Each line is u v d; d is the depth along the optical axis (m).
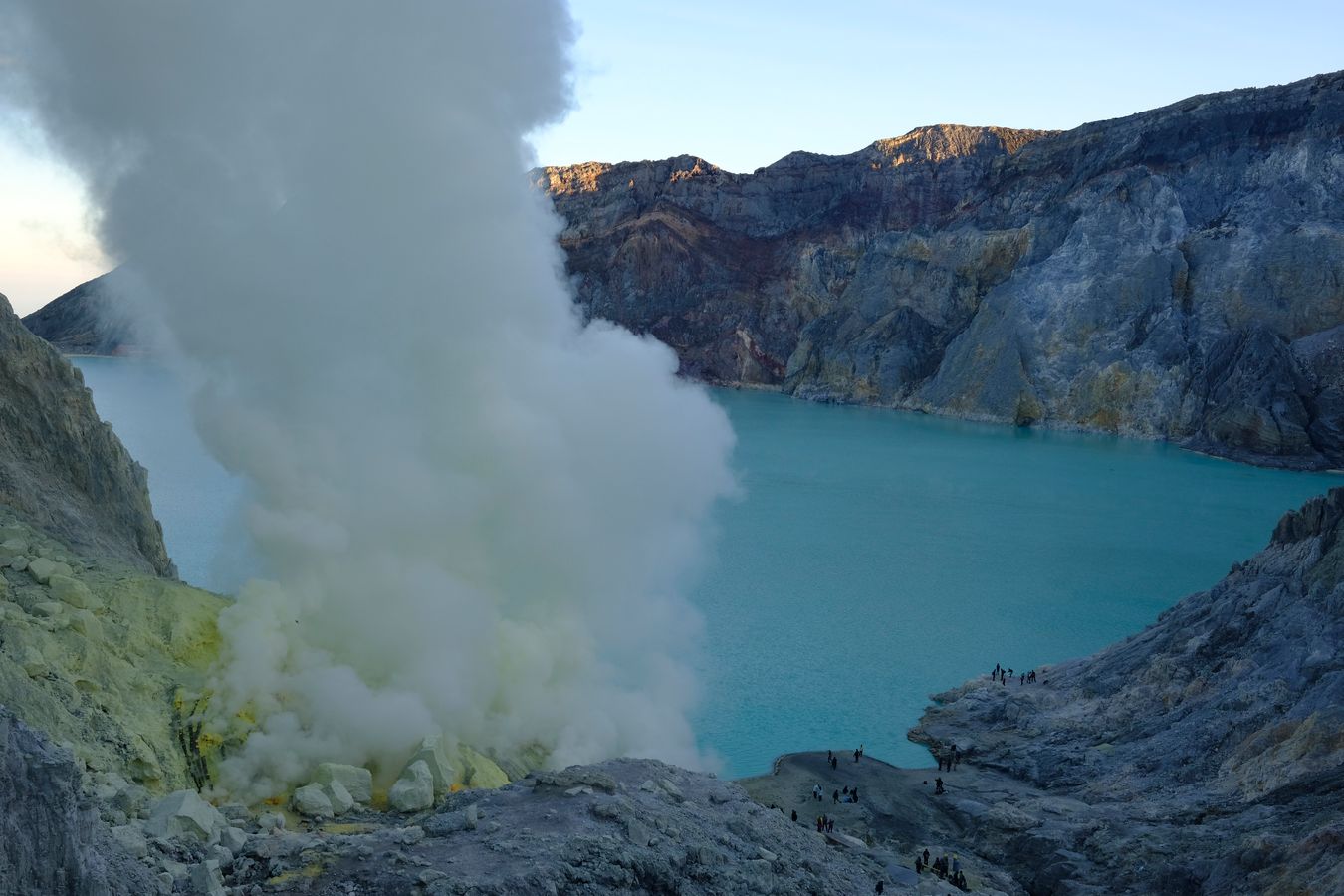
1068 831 44.97
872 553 109.75
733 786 39.06
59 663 31.73
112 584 37.28
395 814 33.34
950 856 43.91
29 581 35.28
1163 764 51.03
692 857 28.67
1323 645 53.69
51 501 41.16
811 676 71.00
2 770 18.48
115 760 29.56
